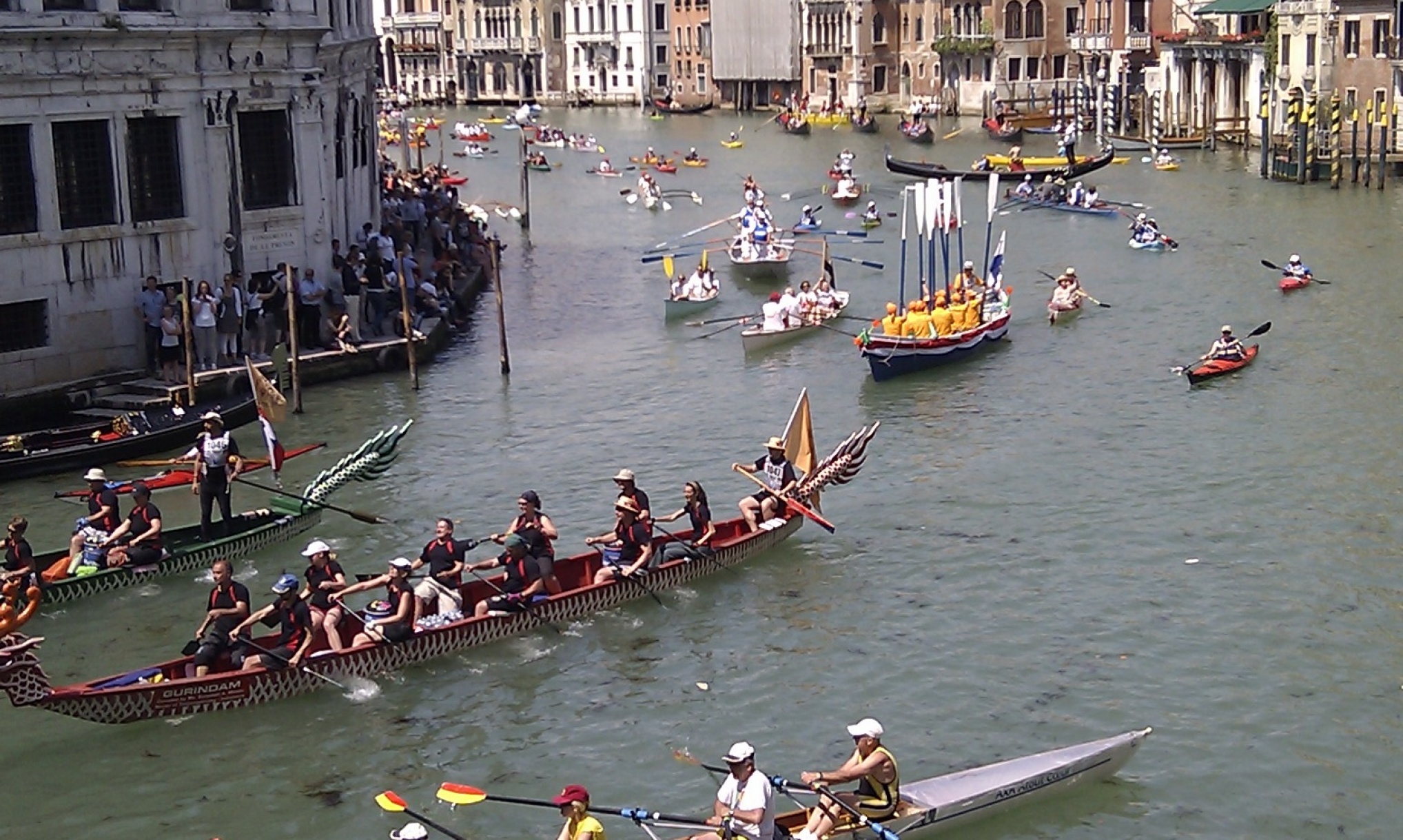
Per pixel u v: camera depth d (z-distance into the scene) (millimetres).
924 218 43500
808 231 65125
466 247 59469
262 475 33250
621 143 117875
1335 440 33938
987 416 36906
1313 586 26344
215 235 38125
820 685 23359
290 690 22891
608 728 22234
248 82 38312
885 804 18484
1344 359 40844
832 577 27281
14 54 33812
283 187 39969
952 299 44281
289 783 20938
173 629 25391
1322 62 83625
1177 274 53531
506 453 34781
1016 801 19688
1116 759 20484
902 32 130000
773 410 37969
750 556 28062
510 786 20797
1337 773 20688
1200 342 43469
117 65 35594
